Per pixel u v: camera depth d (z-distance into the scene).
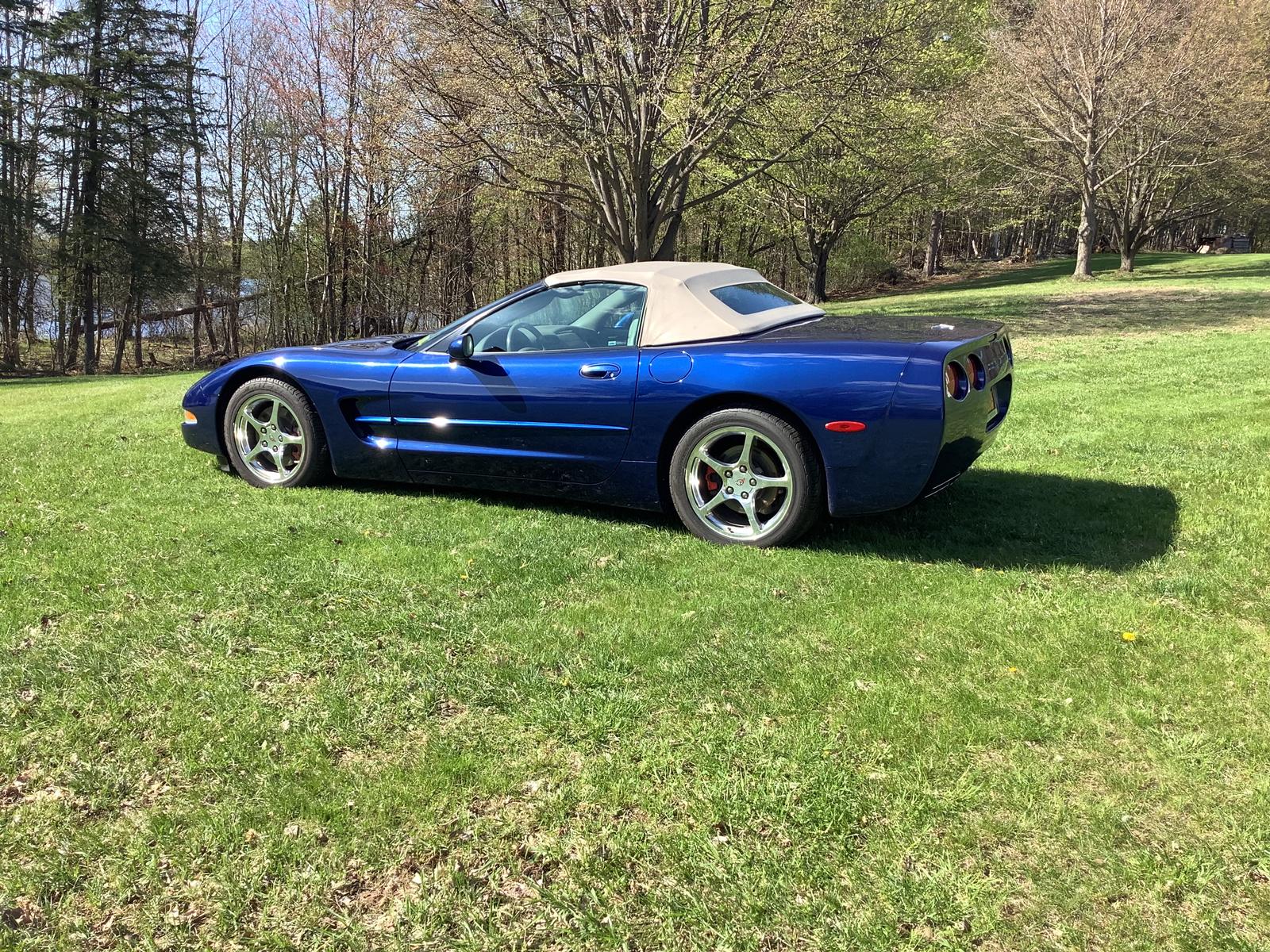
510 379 4.31
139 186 31.92
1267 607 3.08
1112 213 35.34
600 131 15.96
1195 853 1.88
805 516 3.78
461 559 3.73
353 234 30.72
